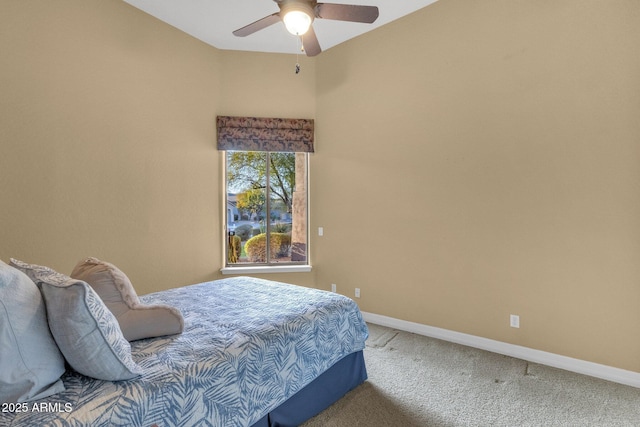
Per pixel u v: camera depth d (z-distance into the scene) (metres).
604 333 2.45
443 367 2.62
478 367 2.62
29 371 1.12
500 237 2.88
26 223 2.52
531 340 2.74
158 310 1.68
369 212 3.72
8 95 2.42
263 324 1.84
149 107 3.32
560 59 2.57
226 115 3.97
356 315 2.35
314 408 2.02
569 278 2.57
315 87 4.14
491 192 2.92
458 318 3.12
